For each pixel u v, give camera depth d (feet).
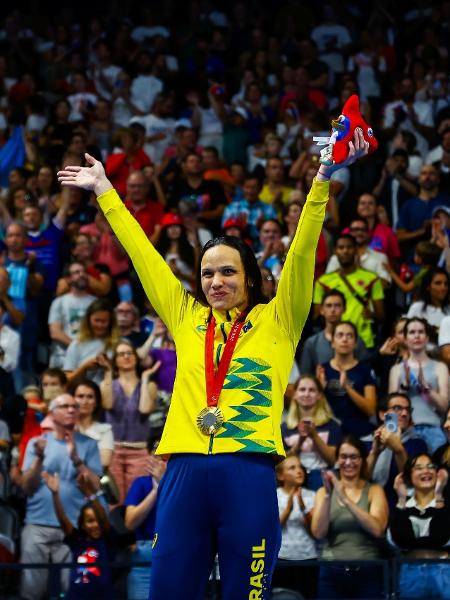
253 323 20.52
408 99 76.18
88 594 36.45
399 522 39.11
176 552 19.51
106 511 41.04
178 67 85.66
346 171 67.67
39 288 57.52
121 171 69.00
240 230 60.64
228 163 74.08
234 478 19.43
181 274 57.62
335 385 47.98
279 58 82.79
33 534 41.45
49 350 56.95
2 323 53.11
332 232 63.05
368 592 36.58
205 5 89.56
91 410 46.09
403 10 86.94
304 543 39.63
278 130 75.41
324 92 79.20
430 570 36.24
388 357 51.24
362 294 55.26
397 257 61.36
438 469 40.75
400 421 44.60
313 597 37.04
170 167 70.64
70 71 83.97
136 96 79.77
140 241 21.71
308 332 55.98
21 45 85.20
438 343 50.67
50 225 60.13
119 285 58.39
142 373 48.70
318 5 88.63
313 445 43.80
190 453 19.72
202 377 20.10
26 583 36.63
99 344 51.83
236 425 19.60
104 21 89.45
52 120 77.56
